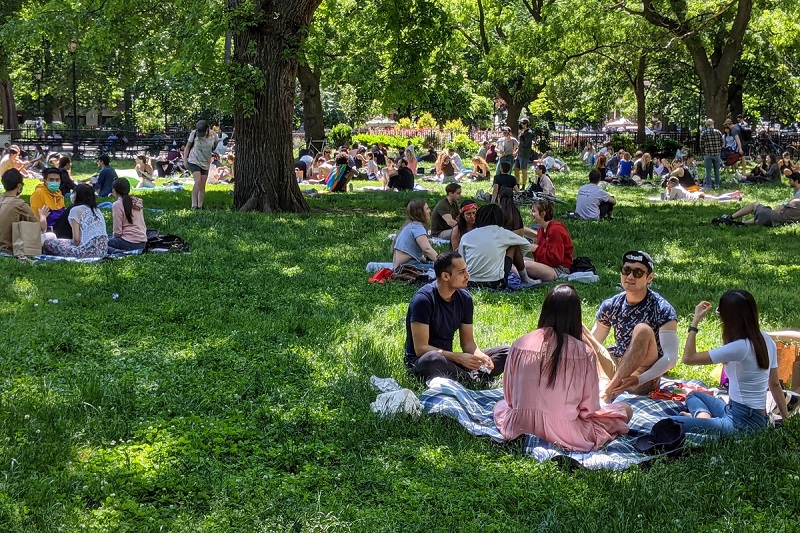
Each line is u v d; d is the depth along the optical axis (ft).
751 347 18.53
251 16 53.57
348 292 32.76
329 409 20.35
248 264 37.55
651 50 107.76
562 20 105.09
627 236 49.08
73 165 106.32
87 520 14.38
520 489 15.99
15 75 166.81
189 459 17.03
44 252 37.40
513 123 134.51
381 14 66.85
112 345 24.95
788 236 49.06
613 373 21.59
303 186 81.20
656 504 15.35
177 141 125.39
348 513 15.05
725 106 106.63
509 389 18.51
